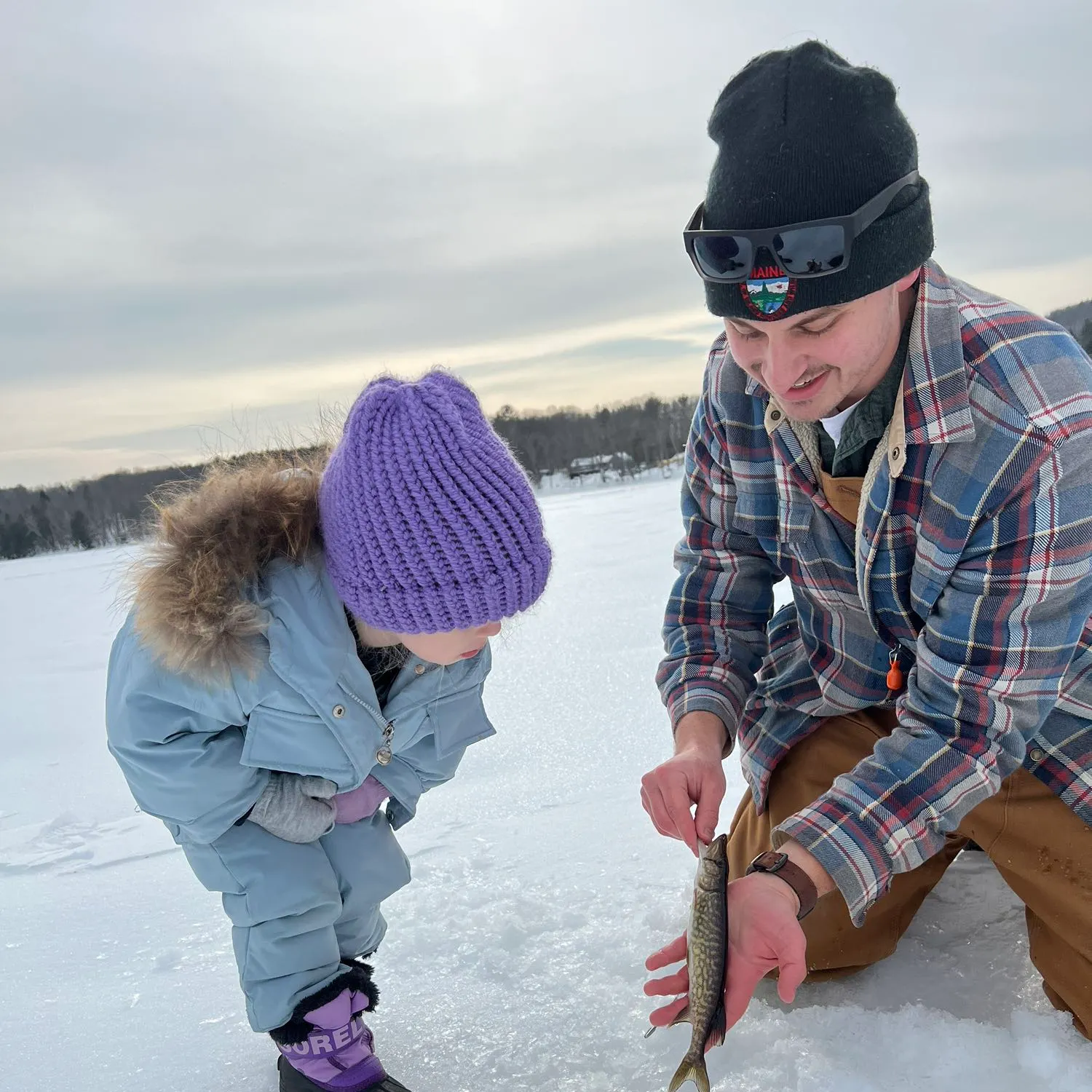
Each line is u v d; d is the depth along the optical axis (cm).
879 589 201
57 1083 202
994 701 181
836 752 227
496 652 563
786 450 205
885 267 168
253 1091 197
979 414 176
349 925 212
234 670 178
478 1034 208
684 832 193
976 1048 184
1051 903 192
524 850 291
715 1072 189
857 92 166
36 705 605
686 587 246
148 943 261
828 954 215
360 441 175
